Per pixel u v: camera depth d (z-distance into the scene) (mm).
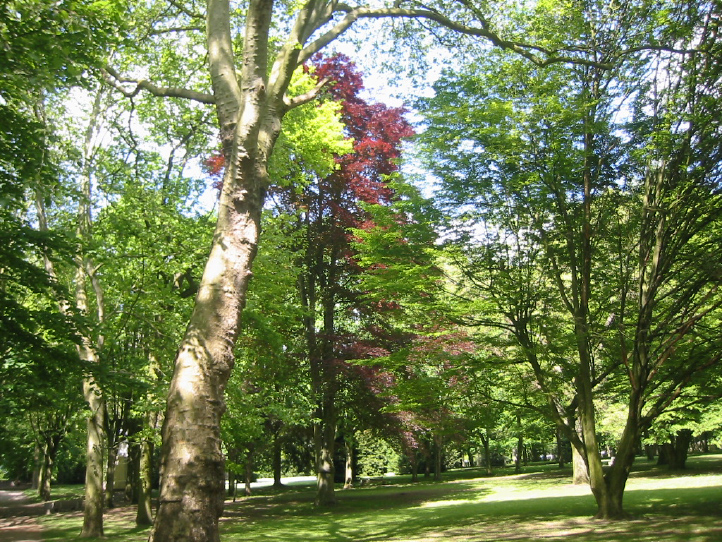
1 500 32375
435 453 40781
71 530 18672
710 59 11719
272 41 15180
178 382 6797
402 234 14586
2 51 7387
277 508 23219
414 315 14742
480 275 14656
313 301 22969
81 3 7977
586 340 14016
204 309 7168
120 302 15609
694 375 13070
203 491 6402
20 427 13727
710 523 11812
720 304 12000
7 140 8391
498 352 16281
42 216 15406
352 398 22672
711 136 11656
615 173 14078
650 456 42125
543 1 13297
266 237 17375
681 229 12859
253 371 19828
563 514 15219
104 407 17062
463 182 14273
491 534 12617
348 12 10594
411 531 14320
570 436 14422
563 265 14797
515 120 13578
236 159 7762
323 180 22047
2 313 8648
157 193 15656
